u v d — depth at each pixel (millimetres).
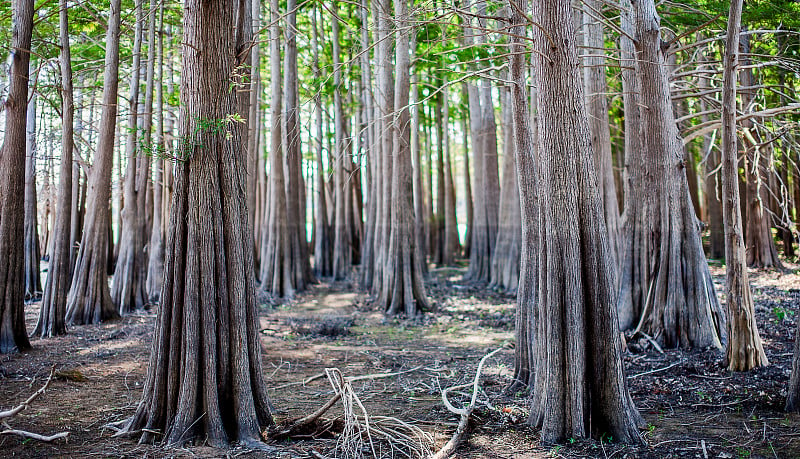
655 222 10383
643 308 11008
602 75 13461
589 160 6078
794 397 6625
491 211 23359
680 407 7102
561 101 6031
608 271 6012
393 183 16953
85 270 14289
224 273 6051
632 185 11312
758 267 20328
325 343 12312
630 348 10219
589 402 6012
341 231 26375
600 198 6133
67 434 5695
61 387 8211
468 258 33844
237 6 6762
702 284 10016
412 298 16594
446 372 9477
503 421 6660
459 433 5984
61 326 12609
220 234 6051
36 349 10906
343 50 23516
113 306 14742
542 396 6348
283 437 6031
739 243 8305
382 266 18125
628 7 11039
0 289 10484
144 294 16578
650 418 6688
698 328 9852
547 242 6109
